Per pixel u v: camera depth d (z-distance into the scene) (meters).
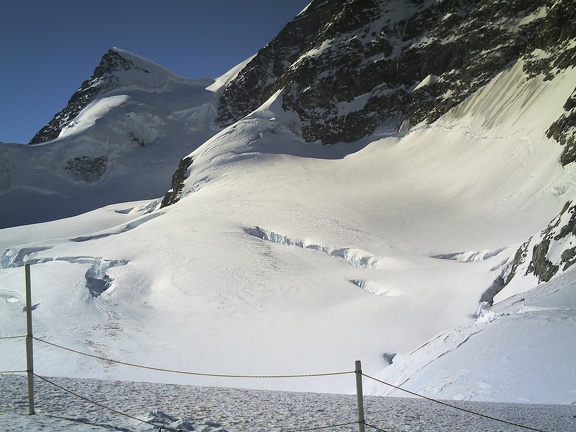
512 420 10.21
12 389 11.38
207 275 45.31
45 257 56.34
